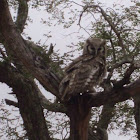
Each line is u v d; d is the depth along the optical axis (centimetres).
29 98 1026
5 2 859
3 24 892
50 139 1052
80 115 910
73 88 807
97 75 835
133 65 797
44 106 1095
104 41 941
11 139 1120
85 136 935
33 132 1038
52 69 928
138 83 831
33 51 920
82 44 1101
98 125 1193
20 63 1035
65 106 955
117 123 1196
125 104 1166
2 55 1002
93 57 868
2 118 1119
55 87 905
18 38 907
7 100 1058
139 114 1159
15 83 1002
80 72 816
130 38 1104
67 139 1084
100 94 866
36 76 920
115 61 1045
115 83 837
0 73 997
